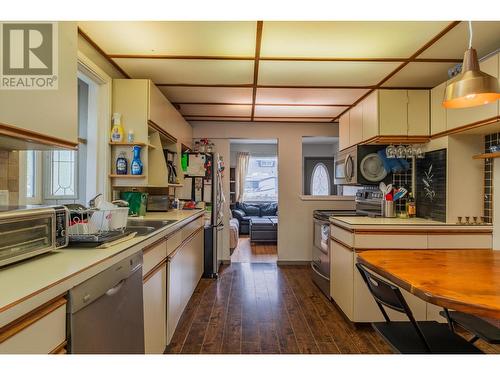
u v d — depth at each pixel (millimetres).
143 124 2438
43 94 1319
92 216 1590
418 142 3049
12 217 1012
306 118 4355
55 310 899
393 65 2469
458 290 1235
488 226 2566
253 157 8320
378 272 1594
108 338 1180
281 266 4582
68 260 1129
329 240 3148
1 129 1137
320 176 8094
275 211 7918
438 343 1443
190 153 4051
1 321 702
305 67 2525
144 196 2711
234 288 3521
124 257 1335
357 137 3457
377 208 3256
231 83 2918
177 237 2363
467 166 2688
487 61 2160
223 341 2281
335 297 2945
